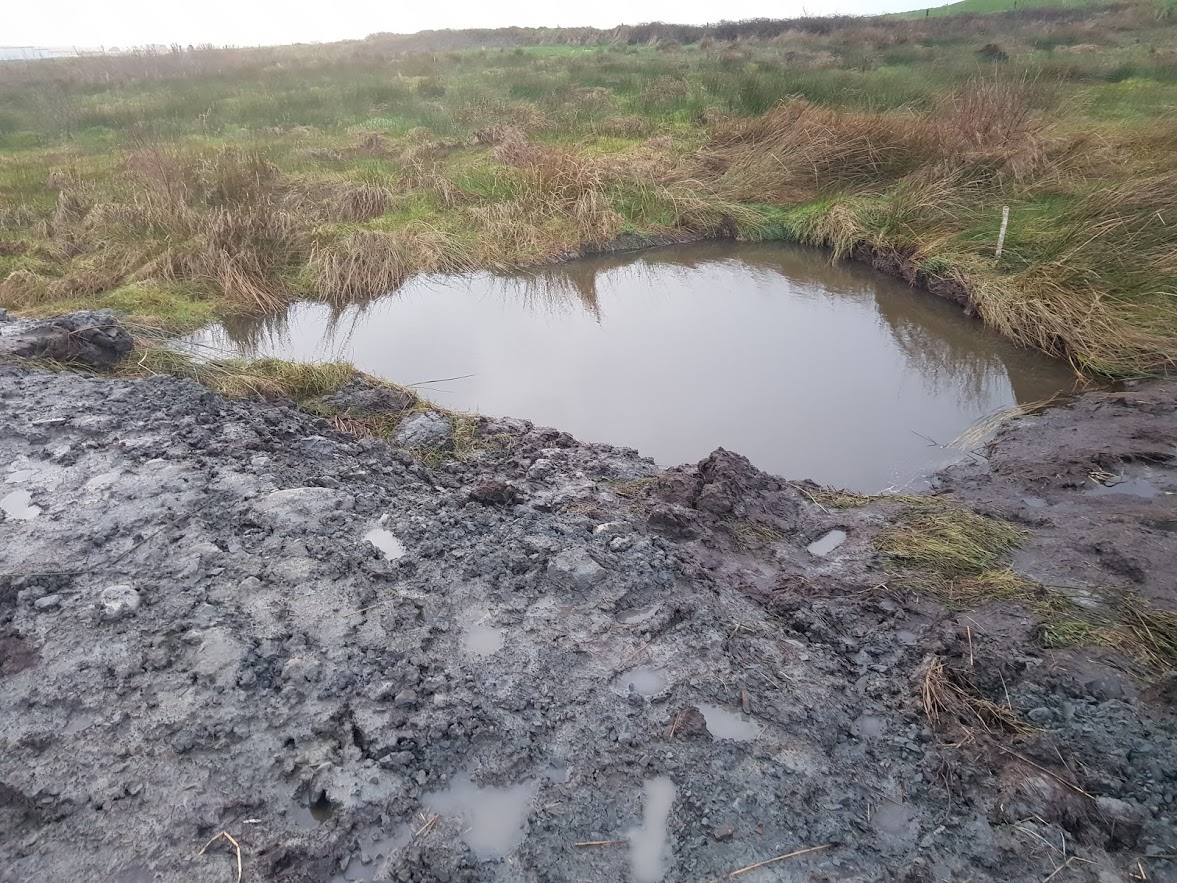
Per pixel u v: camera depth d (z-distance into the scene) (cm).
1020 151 871
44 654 283
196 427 455
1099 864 224
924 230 802
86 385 495
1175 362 551
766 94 1240
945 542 379
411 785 245
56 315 604
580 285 811
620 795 245
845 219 863
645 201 949
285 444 450
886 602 340
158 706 264
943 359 621
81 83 1938
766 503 418
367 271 773
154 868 217
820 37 2348
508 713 271
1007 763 255
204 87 1806
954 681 295
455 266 830
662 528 387
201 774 243
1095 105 1169
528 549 351
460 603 322
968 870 224
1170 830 234
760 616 329
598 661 296
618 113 1355
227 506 373
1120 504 410
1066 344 594
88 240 822
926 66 1580
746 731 270
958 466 473
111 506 369
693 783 247
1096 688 288
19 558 330
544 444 484
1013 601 336
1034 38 2016
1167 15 2277
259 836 227
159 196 886
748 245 906
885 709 283
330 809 239
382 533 367
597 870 224
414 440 482
